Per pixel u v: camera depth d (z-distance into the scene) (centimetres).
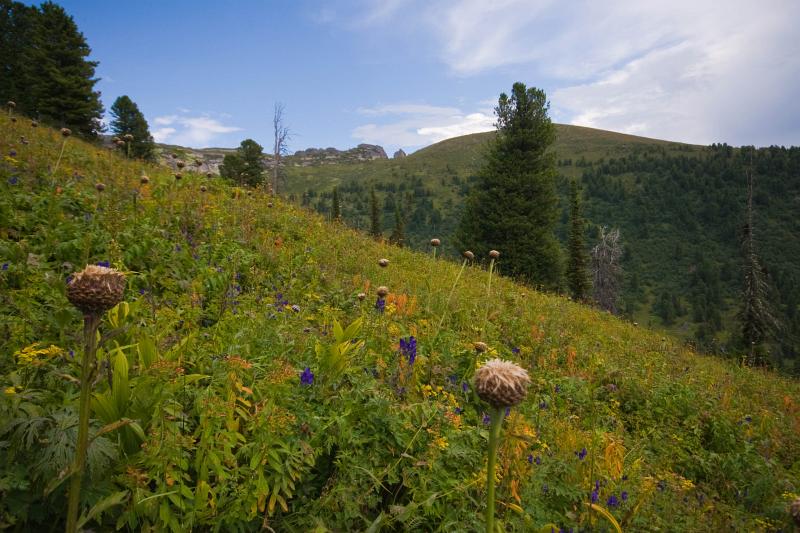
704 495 429
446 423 322
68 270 441
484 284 1205
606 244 4612
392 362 411
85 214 587
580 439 395
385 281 827
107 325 304
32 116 3903
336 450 296
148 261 522
